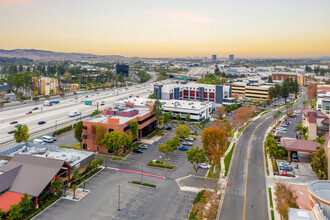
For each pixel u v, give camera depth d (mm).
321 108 162750
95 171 94125
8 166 79250
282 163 103000
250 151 119812
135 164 102125
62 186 80500
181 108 176500
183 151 117688
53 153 95562
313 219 58562
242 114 157125
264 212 70125
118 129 113875
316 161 85500
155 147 122250
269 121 181125
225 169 98188
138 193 79438
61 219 65500
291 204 68438
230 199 76688
